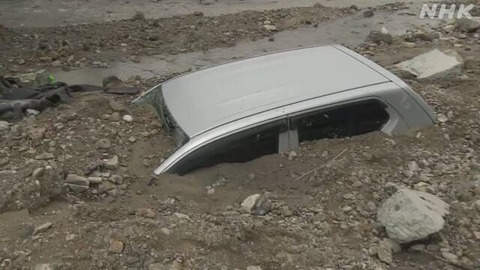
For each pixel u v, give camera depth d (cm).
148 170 539
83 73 1078
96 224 434
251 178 518
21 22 1440
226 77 586
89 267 391
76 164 545
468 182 523
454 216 470
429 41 1164
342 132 553
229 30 1329
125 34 1301
